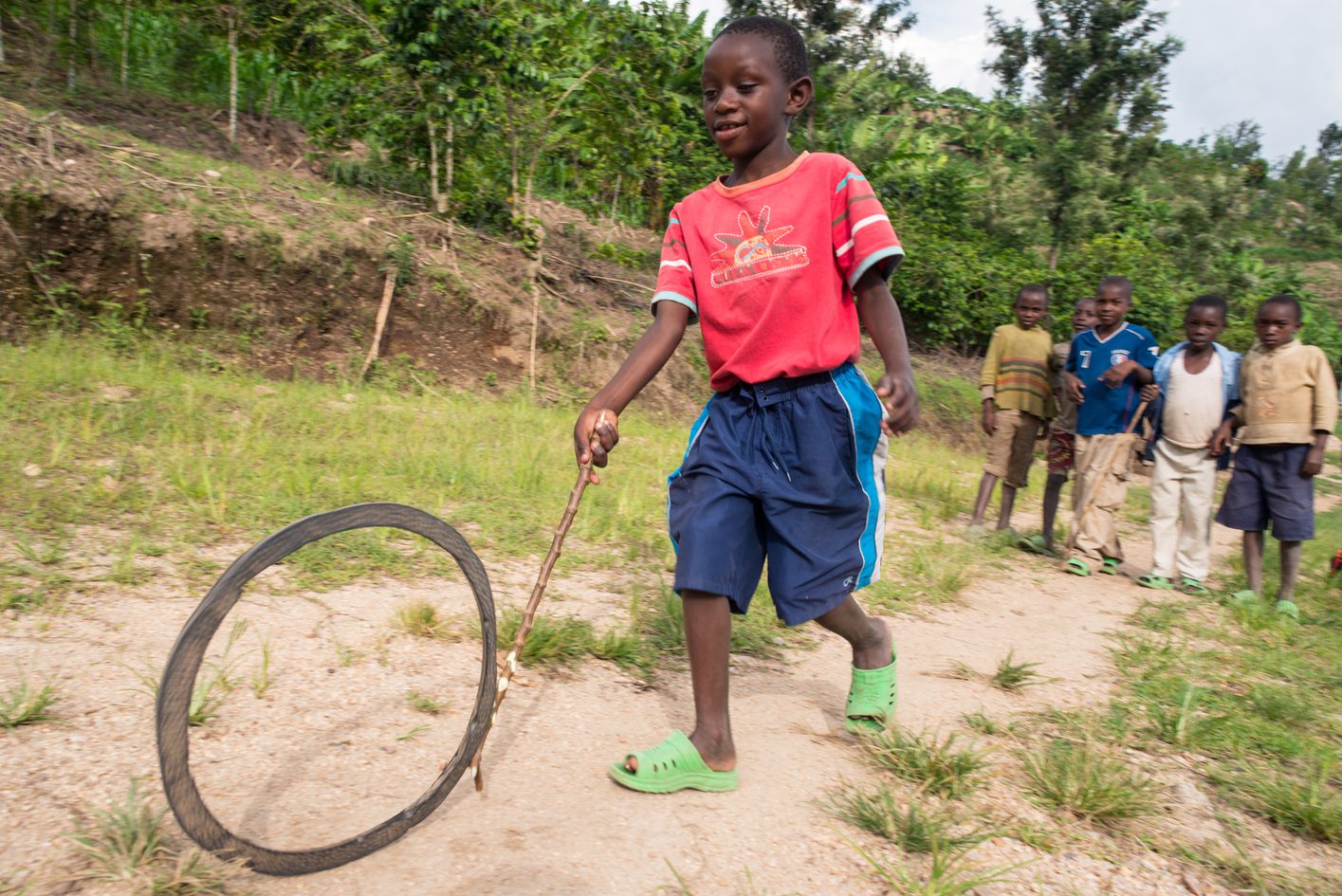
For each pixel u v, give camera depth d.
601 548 4.75
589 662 3.29
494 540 4.58
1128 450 6.02
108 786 2.08
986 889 2.10
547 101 10.30
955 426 13.06
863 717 2.79
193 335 7.72
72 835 1.88
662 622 3.69
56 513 3.96
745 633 3.79
